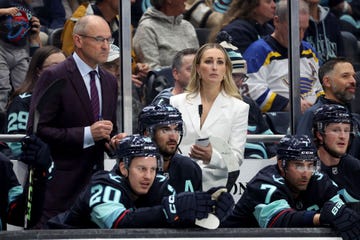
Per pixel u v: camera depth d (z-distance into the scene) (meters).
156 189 16.75
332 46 23.75
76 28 19.09
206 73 19.20
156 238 15.25
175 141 17.56
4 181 18.08
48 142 18.50
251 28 22.25
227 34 21.23
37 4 21.86
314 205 17.64
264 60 21.58
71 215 16.31
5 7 21.33
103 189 16.23
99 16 20.06
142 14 22.58
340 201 17.02
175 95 19.59
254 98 21.47
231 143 19.23
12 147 19.44
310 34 23.36
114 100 19.38
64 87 18.77
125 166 16.42
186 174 17.69
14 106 20.03
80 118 18.86
